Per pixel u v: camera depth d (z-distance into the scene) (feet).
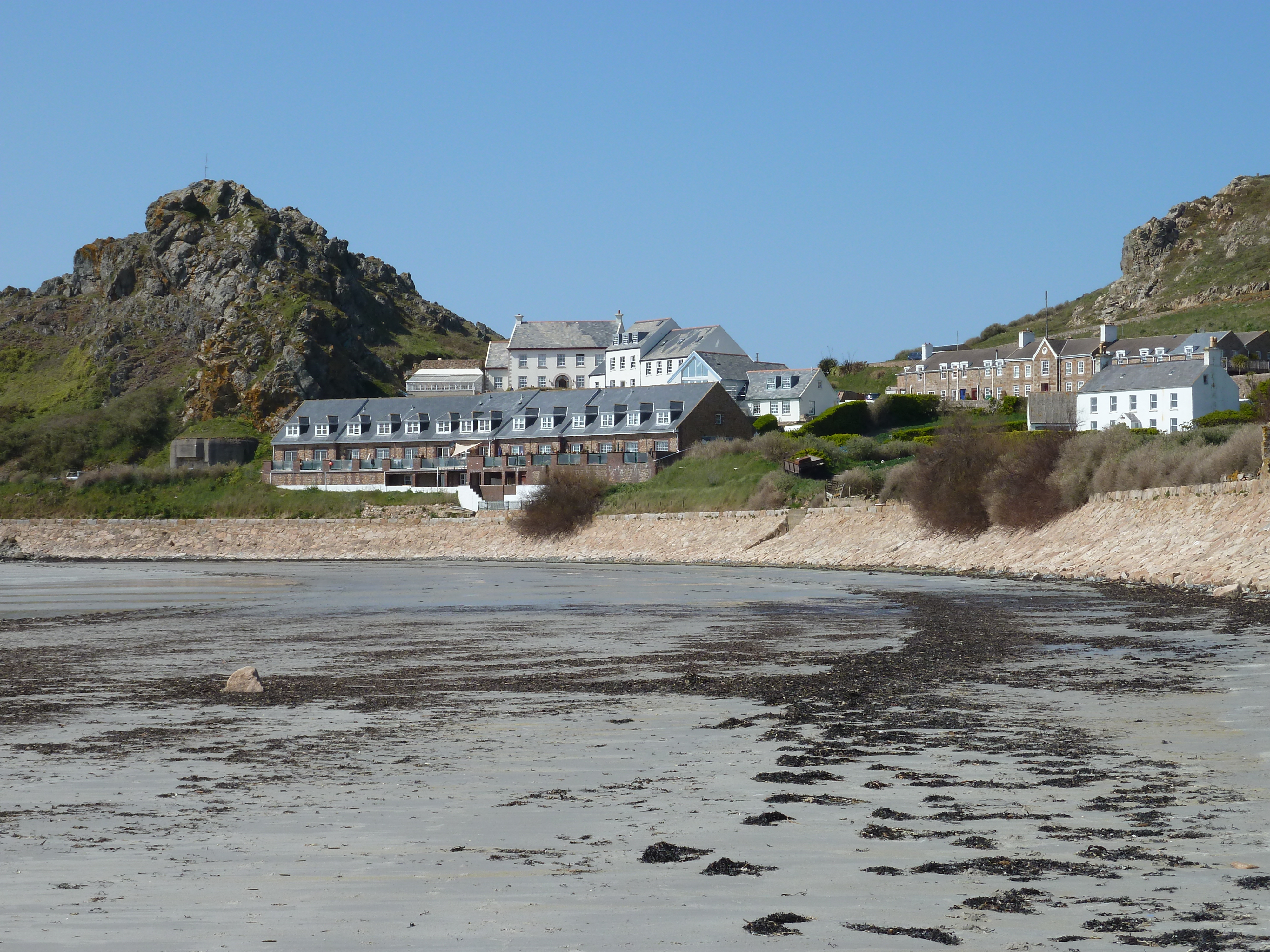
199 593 208.33
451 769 51.70
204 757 55.31
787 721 62.59
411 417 470.80
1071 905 31.76
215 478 481.46
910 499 270.26
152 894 33.65
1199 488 188.85
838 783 47.21
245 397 590.14
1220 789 44.70
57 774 51.37
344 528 407.64
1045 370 513.04
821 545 281.74
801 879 34.42
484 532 379.14
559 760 53.26
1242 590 138.41
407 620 143.02
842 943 29.25
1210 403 384.47
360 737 60.34
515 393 465.47
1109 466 224.74
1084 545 205.05
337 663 97.91
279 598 193.06
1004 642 101.60
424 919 31.32
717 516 322.34
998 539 235.40
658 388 432.66
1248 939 29.19
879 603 154.20
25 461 558.56
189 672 92.53
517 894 33.35
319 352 612.29
